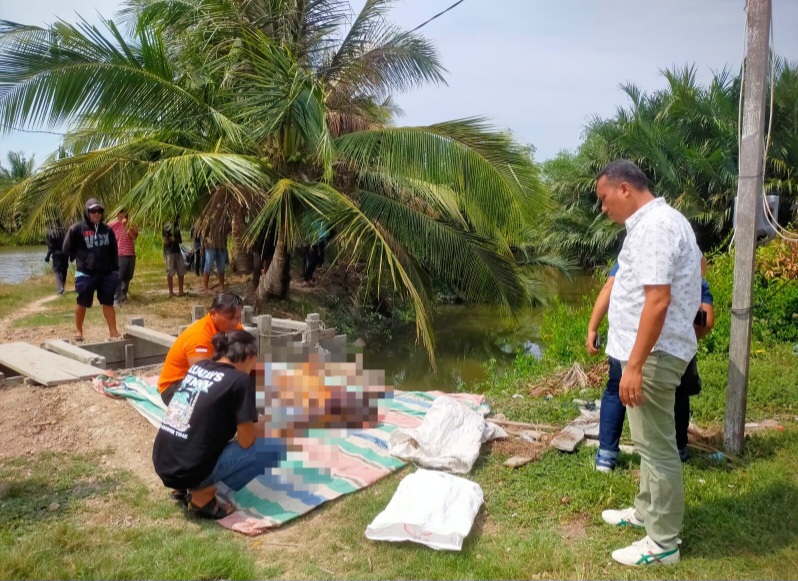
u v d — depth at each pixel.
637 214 3.21
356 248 10.33
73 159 10.58
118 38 9.68
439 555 3.38
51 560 3.32
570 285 24.45
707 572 3.15
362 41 12.71
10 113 9.08
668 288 3.00
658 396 3.17
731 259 9.99
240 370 3.90
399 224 11.21
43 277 16.56
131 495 4.12
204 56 11.62
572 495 4.00
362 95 13.45
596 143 26.05
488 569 3.23
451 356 12.83
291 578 3.23
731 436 4.55
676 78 21.52
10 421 5.43
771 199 4.60
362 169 11.42
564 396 6.27
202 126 11.34
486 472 4.41
